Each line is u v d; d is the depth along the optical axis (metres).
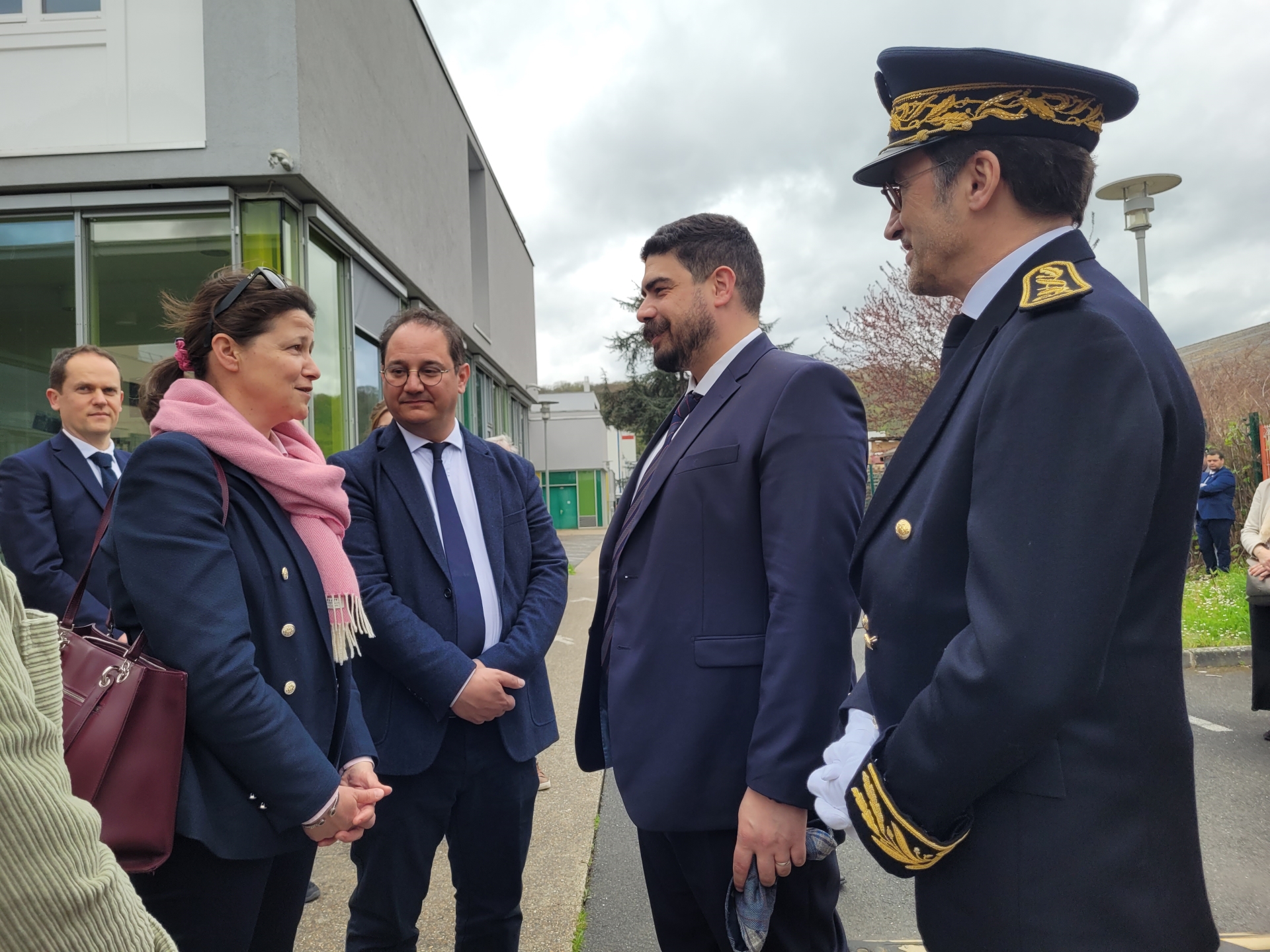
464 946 2.26
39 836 0.77
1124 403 0.94
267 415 1.73
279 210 6.57
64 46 6.37
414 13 10.45
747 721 1.70
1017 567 0.94
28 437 6.44
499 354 18.03
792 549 1.61
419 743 2.11
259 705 1.47
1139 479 0.92
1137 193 7.63
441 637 2.16
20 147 6.34
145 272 6.49
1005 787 1.03
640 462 2.14
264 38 6.33
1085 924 0.97
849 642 1.60
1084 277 1.10
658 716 1.75
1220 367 12.67
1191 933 0.99
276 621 1.62
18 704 0.79
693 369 1.99
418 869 2.16
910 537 1.15
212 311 1.71
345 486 2.28
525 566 2.45
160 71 6.36
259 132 6.33
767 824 1.54
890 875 3.24
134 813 1.37
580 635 8.94
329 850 3.53
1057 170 1.15
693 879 1.77
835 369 1.73
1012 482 0.97
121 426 6.41
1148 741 1.00
